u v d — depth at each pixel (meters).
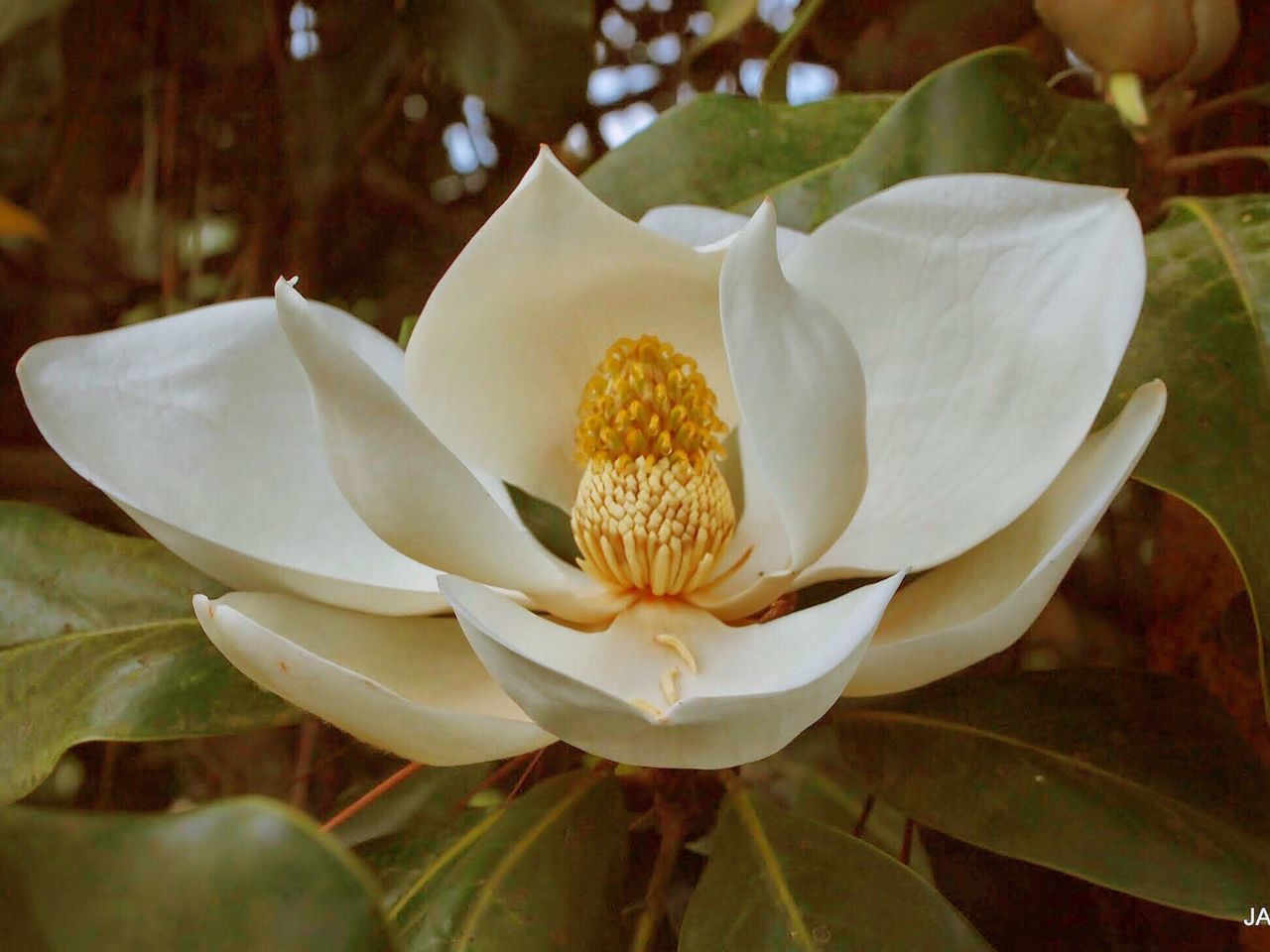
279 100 0.56
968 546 0.37
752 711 0.32
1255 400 0.38
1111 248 0.36
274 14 0.55
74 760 0.55
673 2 0.59
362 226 0.58
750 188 0.45
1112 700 0.39
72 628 0.41
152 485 0.37
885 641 0.37
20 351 0.58
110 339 0.38
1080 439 0.35
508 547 0.36
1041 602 0.34
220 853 0.28
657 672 0.37
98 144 0.57
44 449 0.56
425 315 0.38
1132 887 0.36
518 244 0.37
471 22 0.48
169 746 0.54
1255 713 0.43
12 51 0.56
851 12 0.53
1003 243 0.38
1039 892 0.43
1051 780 0.38
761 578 0.38
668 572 0.39
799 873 0.36
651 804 0.43
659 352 0.39
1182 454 0.37
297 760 0.54
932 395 0.38
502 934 0.36
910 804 0.38
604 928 0.36
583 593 0.39
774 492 0.35
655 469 0.38
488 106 0.48
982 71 0.42
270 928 0.28
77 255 0.58
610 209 0.37
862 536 0.38
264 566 0.36
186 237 0.58
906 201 0.38
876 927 0.35
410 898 0.37
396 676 0.37
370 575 0.39
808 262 0.39
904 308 0.39
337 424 0.34
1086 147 0.42
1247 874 0.36
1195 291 0.39
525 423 0.40
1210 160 0.44
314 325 0.33
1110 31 0.42
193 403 0.38
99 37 0.55
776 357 0.34
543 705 0.32
